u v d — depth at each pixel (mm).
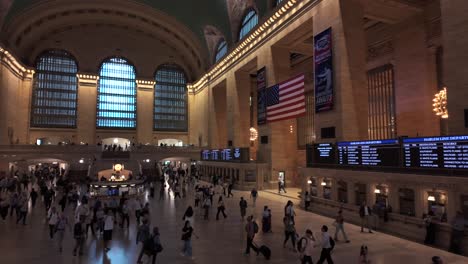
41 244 11180
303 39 26188
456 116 12281
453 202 10438
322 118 20062
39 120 44469
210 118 44312
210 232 12875
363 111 18891
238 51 34625
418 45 20328
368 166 14367
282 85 24781
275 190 26562
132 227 13797
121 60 49812
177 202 20688
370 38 24297
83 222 12070
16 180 24266
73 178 35250
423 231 11305
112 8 43594
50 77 45562
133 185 22766
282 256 9750
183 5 40938
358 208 14453
